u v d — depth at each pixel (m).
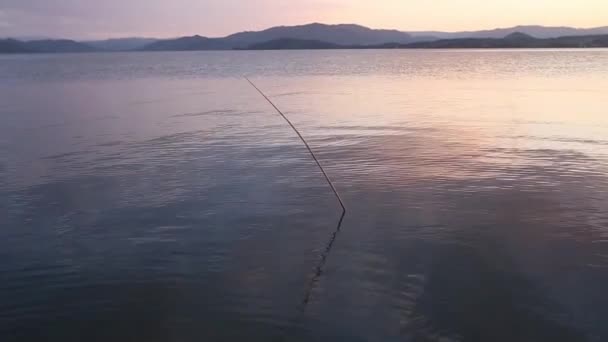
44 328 4.80
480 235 6.56
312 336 4.55
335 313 4.89
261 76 40.31
